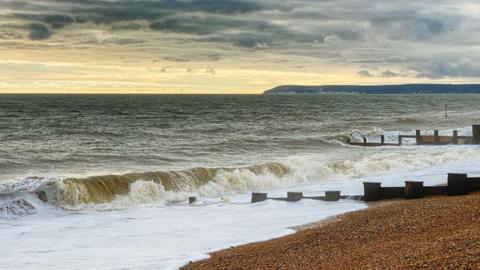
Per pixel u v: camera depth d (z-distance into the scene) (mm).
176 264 13289
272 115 101375
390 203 20391
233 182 27859
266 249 14422
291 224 18094
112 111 114062
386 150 44406
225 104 169375
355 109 132250
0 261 14211
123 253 14875
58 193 22859
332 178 31031
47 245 16125
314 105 162000
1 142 50469
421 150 42844
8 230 18422
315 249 13742
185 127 69500
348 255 12469
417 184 21156
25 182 23875
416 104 173250
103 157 38688
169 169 32438
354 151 43844
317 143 49406
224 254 14180
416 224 15195
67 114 100188
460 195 20672
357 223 16625
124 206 23219
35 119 84500
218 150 43656
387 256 11672
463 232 13266
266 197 23078
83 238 17047
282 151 43781
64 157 38562
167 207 22859
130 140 52312
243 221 19094
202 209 22000
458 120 82375
